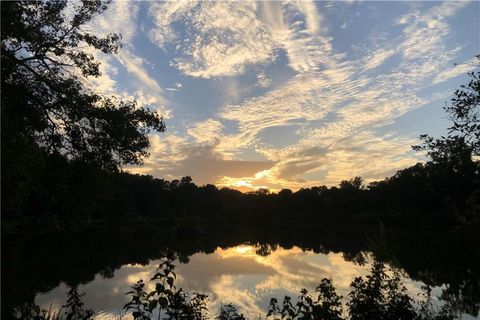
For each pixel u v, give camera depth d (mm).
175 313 7176
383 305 8359
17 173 10812
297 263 38938
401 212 89625
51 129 14141
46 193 14234
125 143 14555
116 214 101938
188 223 100875
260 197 151375
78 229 15680
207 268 35312
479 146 8344
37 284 25531
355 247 59312
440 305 15461
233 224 138375
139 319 6871
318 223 134875
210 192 155375
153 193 131000
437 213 79062
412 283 20125
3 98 11711
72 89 13680
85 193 14758
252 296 22078
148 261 40438
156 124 15008
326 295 8195
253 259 43281
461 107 8352
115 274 31281
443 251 35719
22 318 13344
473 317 14000
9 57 12078
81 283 26734
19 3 12352
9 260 35344
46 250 45719
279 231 108500
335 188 143750
